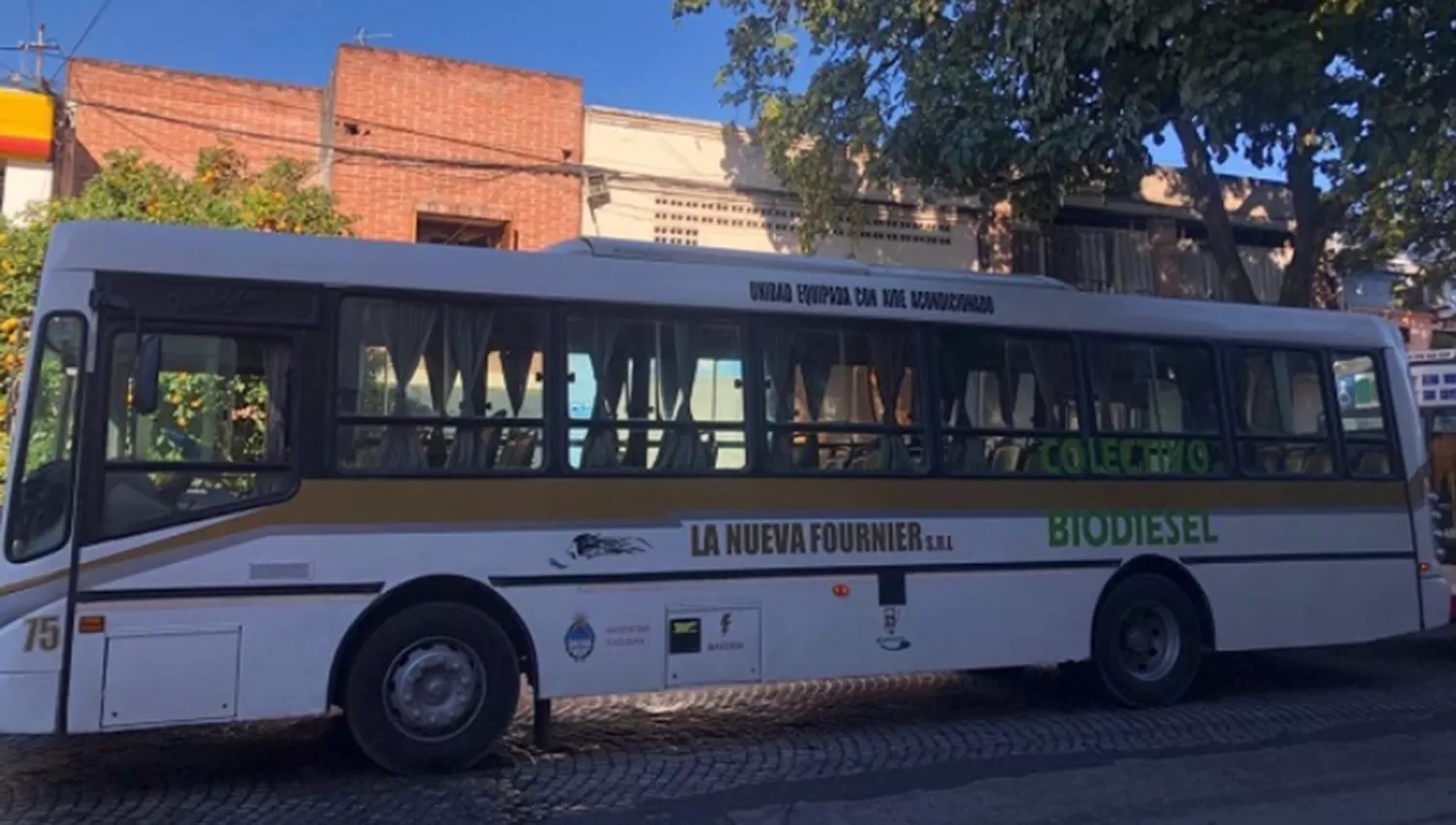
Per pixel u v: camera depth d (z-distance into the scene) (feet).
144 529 20.29
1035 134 35.73
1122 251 62.95
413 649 21.98
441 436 22.47
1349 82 29.14
